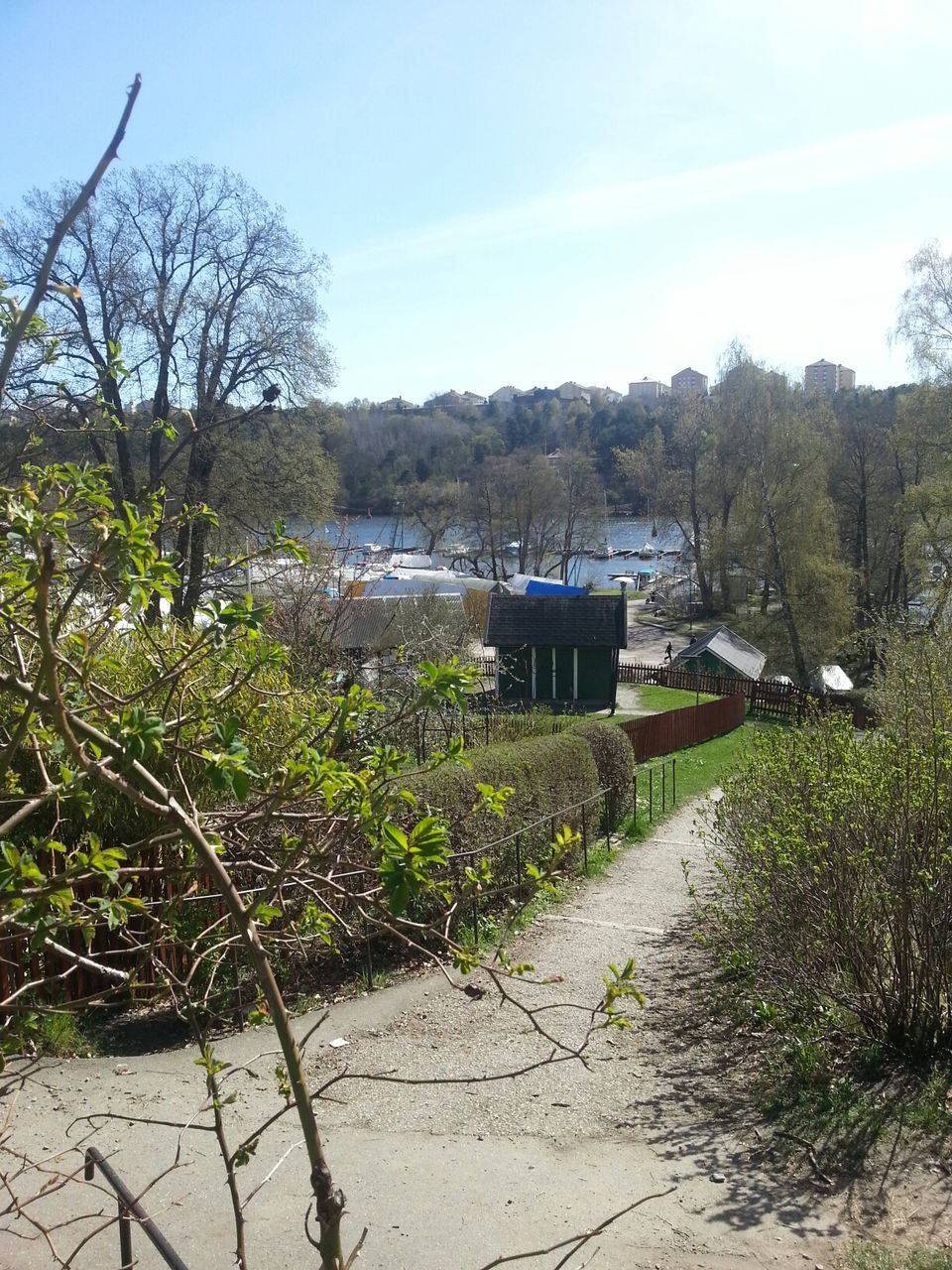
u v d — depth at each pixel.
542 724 17.44
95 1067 6.01
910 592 42.84
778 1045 6.68
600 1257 4.29
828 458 46.47
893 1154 5.15
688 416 60.75
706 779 21.16
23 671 2.40
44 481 2.60
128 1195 2.83
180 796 4.96
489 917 9.96
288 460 24.36
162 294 22.19
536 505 68.19
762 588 49.94
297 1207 4.64
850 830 6.41
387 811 2.46
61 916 2.13
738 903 7.89
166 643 4.04
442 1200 4.77
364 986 7.88
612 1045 6.86
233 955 7.24
